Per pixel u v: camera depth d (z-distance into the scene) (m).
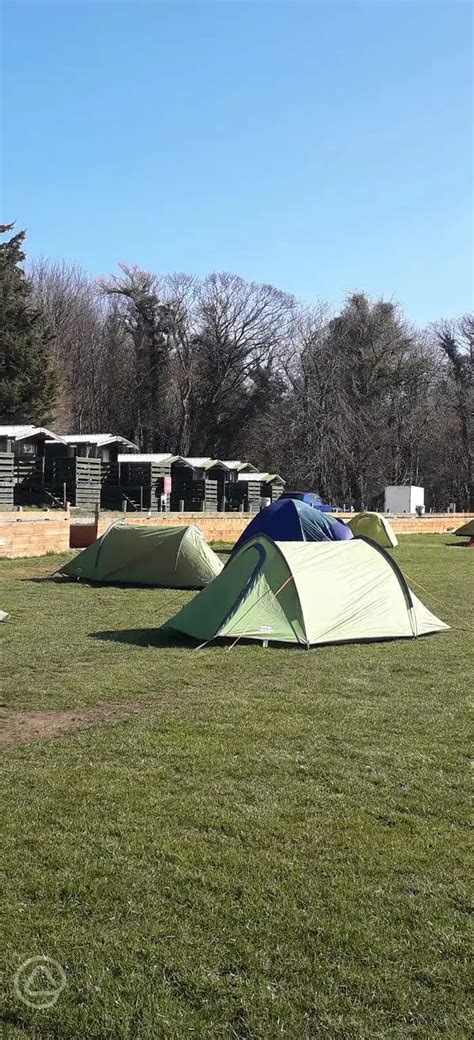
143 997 3.13
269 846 4.39
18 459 34.56
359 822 4.71
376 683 8.18
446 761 5.80
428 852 4.34
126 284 61.91
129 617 12.02
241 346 63.12
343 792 5.18
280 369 62.88
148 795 5.07
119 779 5.35
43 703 7.32
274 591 10.30
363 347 56.53
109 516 25.25
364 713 7.05
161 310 62.31
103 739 6.22
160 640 10.27
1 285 44.81
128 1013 3.05
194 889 3.92
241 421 62.94
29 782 5.28
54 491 34.31
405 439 56.06
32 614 12.18
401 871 4.13
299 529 19.11
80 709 7.16
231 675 8.45
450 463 56.94
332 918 3.67
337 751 6.00
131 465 37.75
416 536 34.53
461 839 4.51
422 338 58.47
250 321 62.91
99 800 4.99
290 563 10.41
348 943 3.48
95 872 4.07
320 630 10.05
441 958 3.39
